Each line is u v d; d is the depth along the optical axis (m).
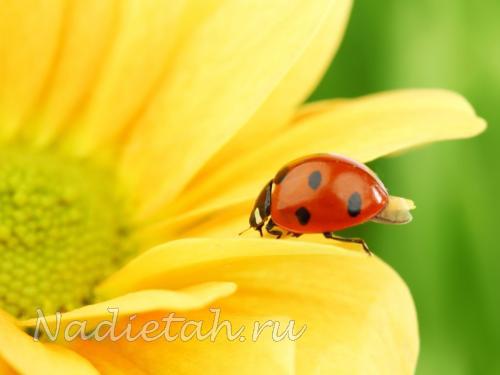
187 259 0.09
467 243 0.12
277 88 0.10
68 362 0.08
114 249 0.11
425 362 0.12
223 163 0.10
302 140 0.10
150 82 0.11
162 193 0.10
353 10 0.13
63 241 0.11
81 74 0.11
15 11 0.10
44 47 0.11
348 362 0.09
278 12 0.10
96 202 0.11
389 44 0.13
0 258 0.10
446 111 0.10
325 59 0.10
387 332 0.09
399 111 0.10
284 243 0.08
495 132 0.13
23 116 0.11
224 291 0.08
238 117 0.09
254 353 0.09
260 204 0.09
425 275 0.12
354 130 0.10
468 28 0.13
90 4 0.11
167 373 0.09
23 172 0.11
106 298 0.10
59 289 0.10
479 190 0.12
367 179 0.08
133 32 0.10
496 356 0.12
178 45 0.10
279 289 0.09
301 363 0.09
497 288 0.12
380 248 0.12
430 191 0.12
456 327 0.12
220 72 0.10
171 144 0.10
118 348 0.09
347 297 0.09
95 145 0.11
